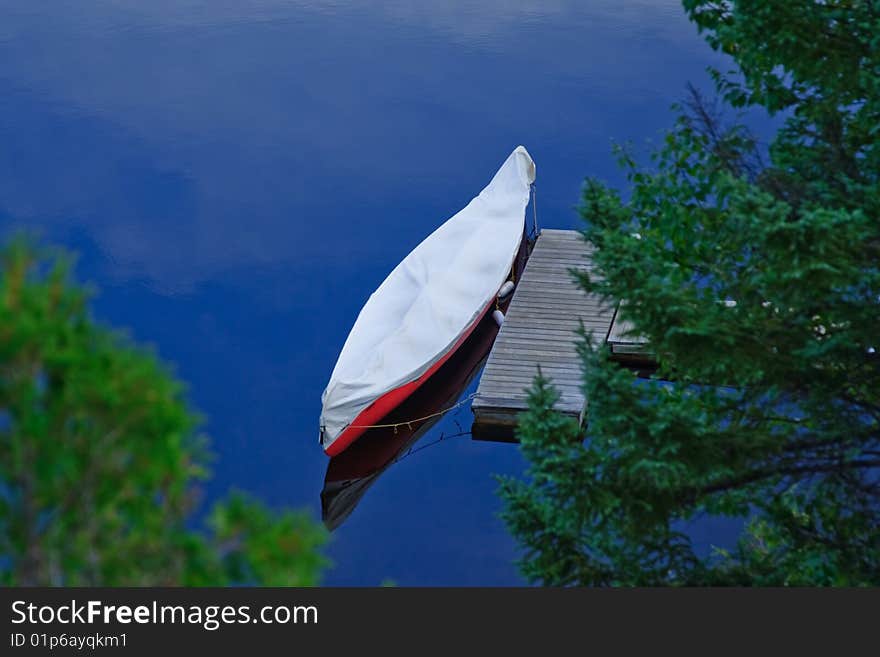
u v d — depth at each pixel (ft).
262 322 86.02
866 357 42.52
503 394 80.59
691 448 40.09
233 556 18.69
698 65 116.06
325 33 124.67
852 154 46.42
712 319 40.45
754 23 41.68
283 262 91.91
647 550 43.50
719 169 46.73
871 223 41.14
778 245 36.50
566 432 41.06
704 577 43.06
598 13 128.67
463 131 108.06
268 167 102.47
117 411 17.24
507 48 121.49
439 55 120.47
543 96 112.57
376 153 105.09
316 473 76.48
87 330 17.43
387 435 80.28
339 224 96.37
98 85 112.88
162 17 127.34
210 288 88.74
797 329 41.78
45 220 94.12
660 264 44.65
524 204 97.60
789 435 43.50
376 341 83.66
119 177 100.07
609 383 40.16
